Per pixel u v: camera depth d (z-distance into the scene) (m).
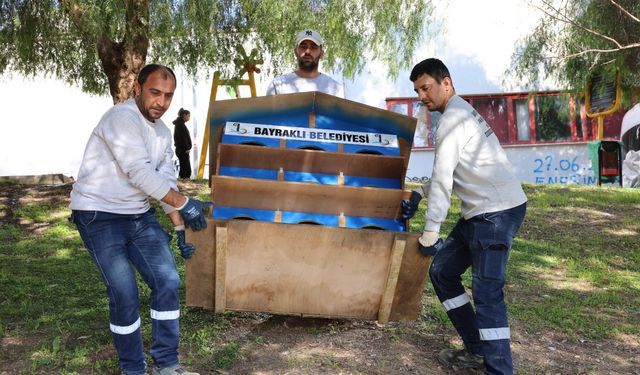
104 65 9.63
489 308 3.61
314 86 5.28
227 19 10.59
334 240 3.91
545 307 5.42
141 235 3.53
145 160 3.42
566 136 18.47
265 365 3.94
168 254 3.56
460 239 3.90
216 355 4.05
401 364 4.06
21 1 9.72
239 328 4.53
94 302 5.11
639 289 6.18
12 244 7.34
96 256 3.43
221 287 4.05
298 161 4.13
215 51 10.75
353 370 3.92
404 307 4.28
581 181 18.45
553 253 7.52
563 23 12.25
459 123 3.63
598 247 7.94
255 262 4.01
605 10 11.24
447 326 4.77
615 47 11.48
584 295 5.91
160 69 3.50
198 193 9.98
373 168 4.18
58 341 4.10
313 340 4.36
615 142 14.31
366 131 4.27
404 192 4.04
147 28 8.98
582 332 4.89
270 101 4.11
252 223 3.82
